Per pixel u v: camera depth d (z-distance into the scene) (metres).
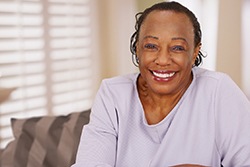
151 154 1.14
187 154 1.13
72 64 3.08
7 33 2.62
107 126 1.19
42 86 2.87
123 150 1.17
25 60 2.74
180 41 1.05
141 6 3.44
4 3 2.59
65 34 3.01
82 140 1.21
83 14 3.12
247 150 1.09
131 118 1.17
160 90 1.08
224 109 1.11
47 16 2.86
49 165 1.74
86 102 3.22
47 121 1.88
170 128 1.12
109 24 3.32
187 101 1.13
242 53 3.11
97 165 1.12
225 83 1.14
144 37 1.07
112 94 1.20
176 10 1.07
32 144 1.81
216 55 3.19
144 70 1.09
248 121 1.10
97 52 3.27
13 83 2.67
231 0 3.09
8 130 2.65
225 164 1.14
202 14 3.21
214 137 1.12
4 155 1.82
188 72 1.09
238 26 3.09
